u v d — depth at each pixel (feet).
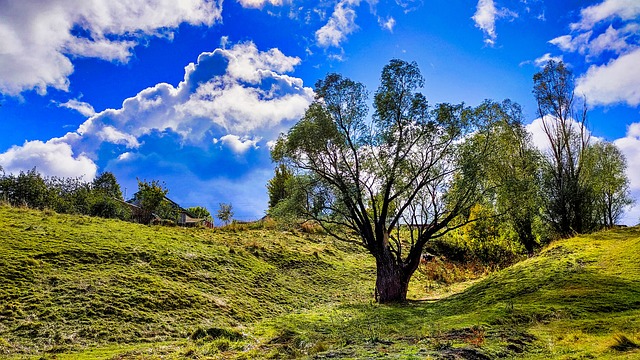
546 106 118.73
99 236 79.61
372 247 84.23
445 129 83.25
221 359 39.86
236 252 93.71
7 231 71.05
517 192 83.82
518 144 104.17
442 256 140.87
